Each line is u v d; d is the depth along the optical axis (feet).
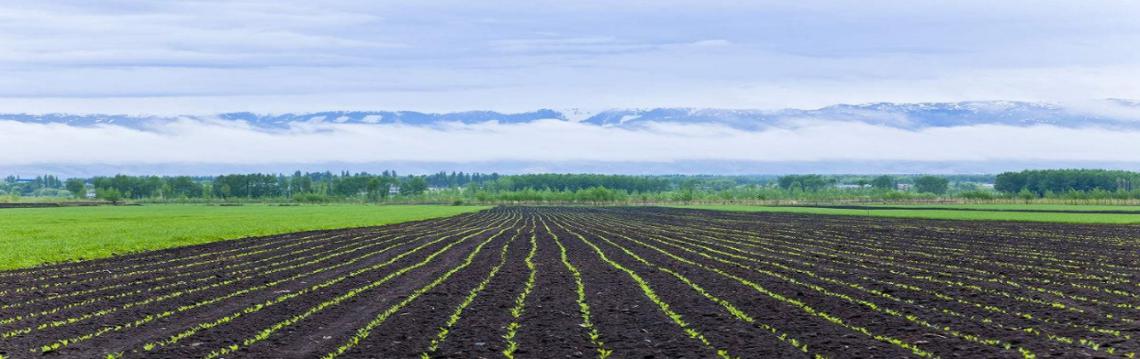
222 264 119.96
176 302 79.36
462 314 71.10
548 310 73.05
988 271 107.04
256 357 55.16
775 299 79.36
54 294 85.87
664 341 59.67
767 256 131.64
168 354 55.98
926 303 77.05
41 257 125.29
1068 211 341.00
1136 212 323.98
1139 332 62.59
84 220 271.49
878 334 62.13
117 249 143.43
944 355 55.01
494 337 61.16
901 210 377.09
